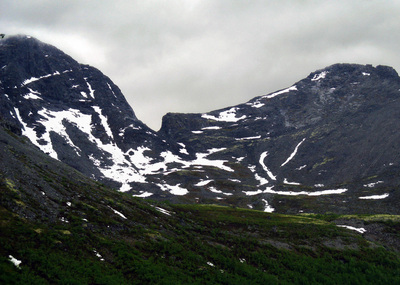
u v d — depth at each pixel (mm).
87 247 37719
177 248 49281
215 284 42562
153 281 36469
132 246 44000
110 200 60594
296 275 55844
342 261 65250
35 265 29984
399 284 57875
